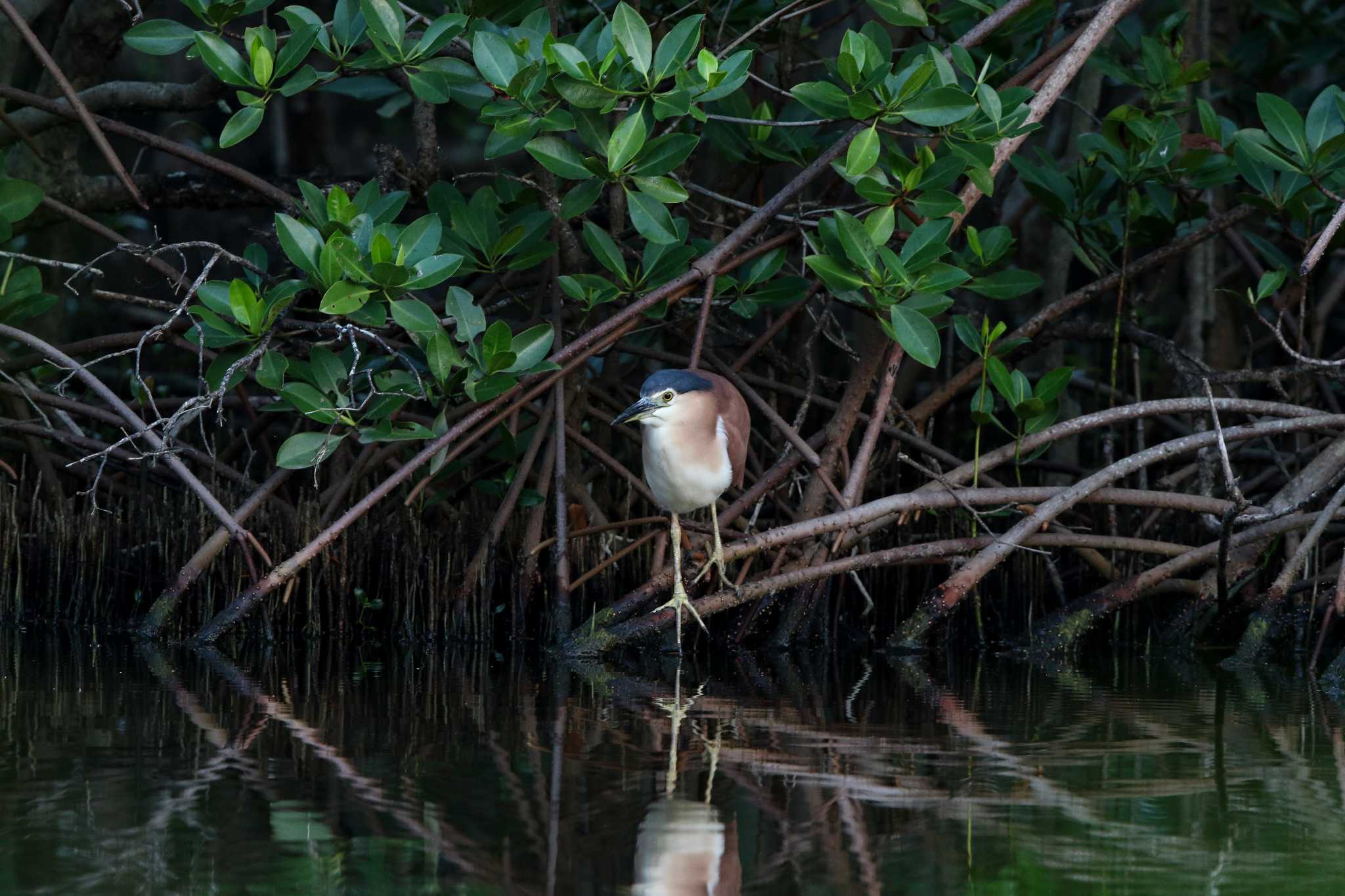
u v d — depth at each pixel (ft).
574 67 28.60
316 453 30.96
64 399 37.99
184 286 35.47
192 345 34.86
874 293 31.19
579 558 37.88
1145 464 34.68
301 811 18.76
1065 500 34.24
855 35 30.04
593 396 40.91
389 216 32.71
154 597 38.24
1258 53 54.65
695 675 31.53
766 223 33.32
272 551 37.09
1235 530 36.09
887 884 16.17
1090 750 23.21
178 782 20.13
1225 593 35.78
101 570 38.65
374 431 30.76
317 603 37.14
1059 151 56.95
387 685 29.19
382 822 18.28
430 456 31.81
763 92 47.75
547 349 31.50
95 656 32.58
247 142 74.69
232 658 32.76
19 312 35.76
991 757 22.58
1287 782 21.07
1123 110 38.11
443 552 37.91
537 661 33.63
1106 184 42.60
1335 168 35.04
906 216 33.60
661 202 30.55
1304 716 26.66
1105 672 33.32
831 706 27.43
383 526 38.37
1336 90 35.29
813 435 41.93
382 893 15.53
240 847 17.17
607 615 34.35
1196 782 20.99
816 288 35.96
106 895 15.34
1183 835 18.19
